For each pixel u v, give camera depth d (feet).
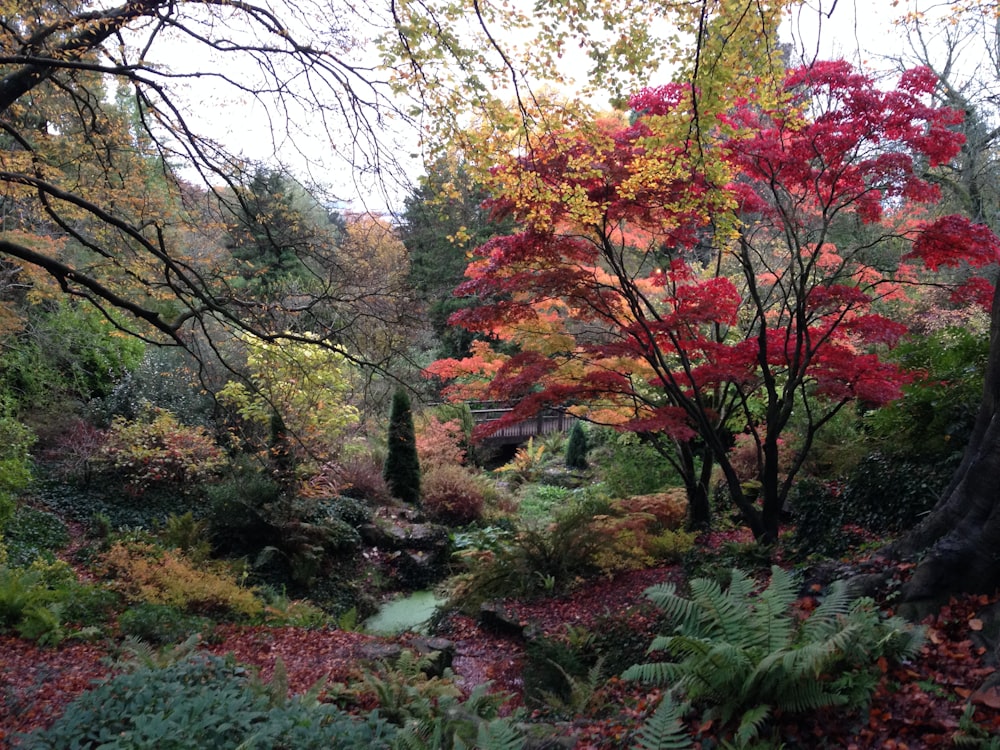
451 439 66.13
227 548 41.22
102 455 46.29
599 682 22.91
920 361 28.48
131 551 35.42
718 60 15.72
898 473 24.75
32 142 27.35
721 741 14.29
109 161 27.12
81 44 21.30
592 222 27.22
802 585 20.20
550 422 82.17
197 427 50.52
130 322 33.73
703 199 23.80
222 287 28.12
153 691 14.75
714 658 14.76
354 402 49.60
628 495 46.52
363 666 23.17
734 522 36.88
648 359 29.68
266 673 22.89
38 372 50.44
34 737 12.96
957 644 14.60
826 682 14.25
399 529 47.96
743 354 28.91
